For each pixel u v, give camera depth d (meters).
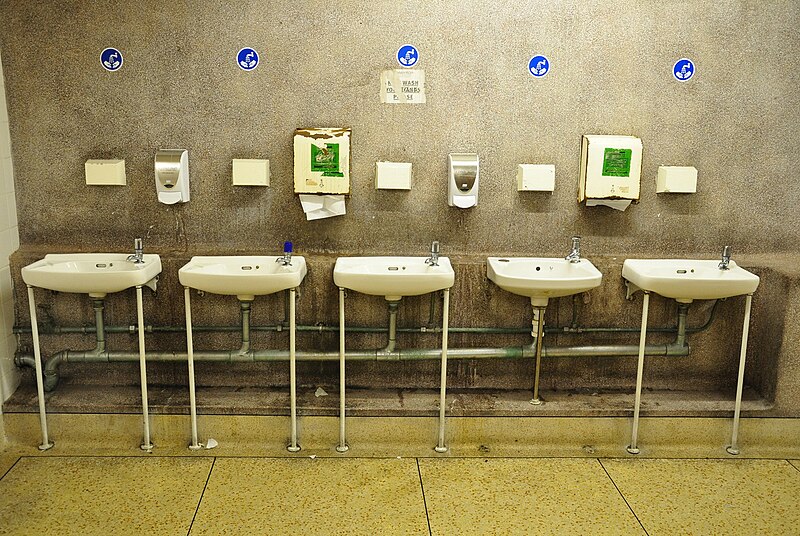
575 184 3.91
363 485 3.45
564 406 3.84
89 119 3.78
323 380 4.02
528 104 3.82
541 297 3.69
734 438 3.81
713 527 3.17
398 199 3.90
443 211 3.93
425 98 3.80
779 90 3.85
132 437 3.80
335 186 3.78
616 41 3.77
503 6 3.72
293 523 3.15
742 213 3.98
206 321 3.93
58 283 3.47
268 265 3.77
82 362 3.90
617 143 3.76
